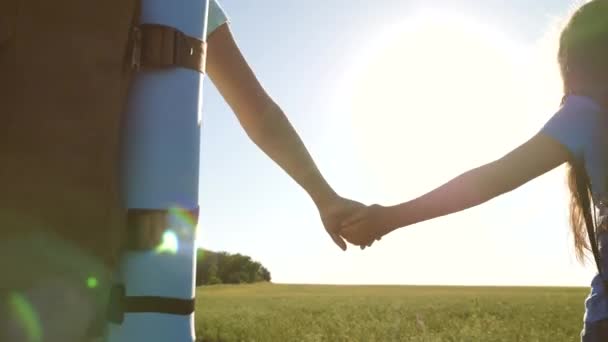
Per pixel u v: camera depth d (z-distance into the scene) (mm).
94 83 1316
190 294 1426
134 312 1367
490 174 2412
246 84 2166
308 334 13266
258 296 52156
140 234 1394
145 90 1447
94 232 1296
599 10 2344
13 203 1240
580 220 2506
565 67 2402
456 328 14523
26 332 1229
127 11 1376
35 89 1271
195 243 1463
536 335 12867
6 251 1231
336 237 2826
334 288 86188
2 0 1277
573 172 2488
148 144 1429
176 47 1457
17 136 1252
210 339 14625
